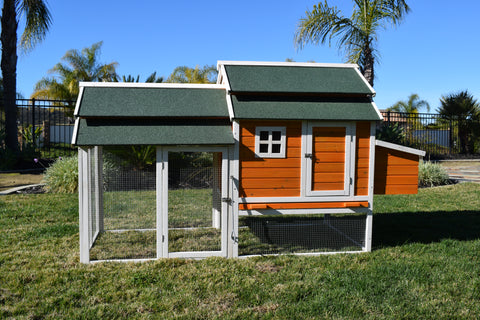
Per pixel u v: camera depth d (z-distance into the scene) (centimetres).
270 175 471
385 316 327
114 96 473
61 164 963
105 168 703
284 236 582
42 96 2370
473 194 958
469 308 342
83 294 358
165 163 454
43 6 1277
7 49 1253
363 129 489
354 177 489
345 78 523
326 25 1196
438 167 1172
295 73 522
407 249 512
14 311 322
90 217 505
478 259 471
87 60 2441
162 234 459
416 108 2789
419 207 823
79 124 440
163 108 463
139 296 356
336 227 617
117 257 470
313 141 479
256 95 485
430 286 389
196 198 638
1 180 1043
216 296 360
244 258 469
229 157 462
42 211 715
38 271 413
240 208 468
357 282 392
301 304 346
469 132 2092
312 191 480
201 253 467
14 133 1280
